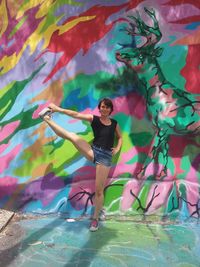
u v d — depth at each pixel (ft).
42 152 10.77
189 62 10.75
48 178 10.80
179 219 10.90
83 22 10.55
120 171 10.83
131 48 10.64
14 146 10.78
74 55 10.59
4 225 10.00
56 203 10.80
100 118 10.09
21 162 10.79
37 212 10.80
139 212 10.89
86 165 10.77
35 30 10.55
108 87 10.69
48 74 10.62
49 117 9.96
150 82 10.75
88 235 9.78
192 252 9.07
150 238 9.75
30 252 8.80
